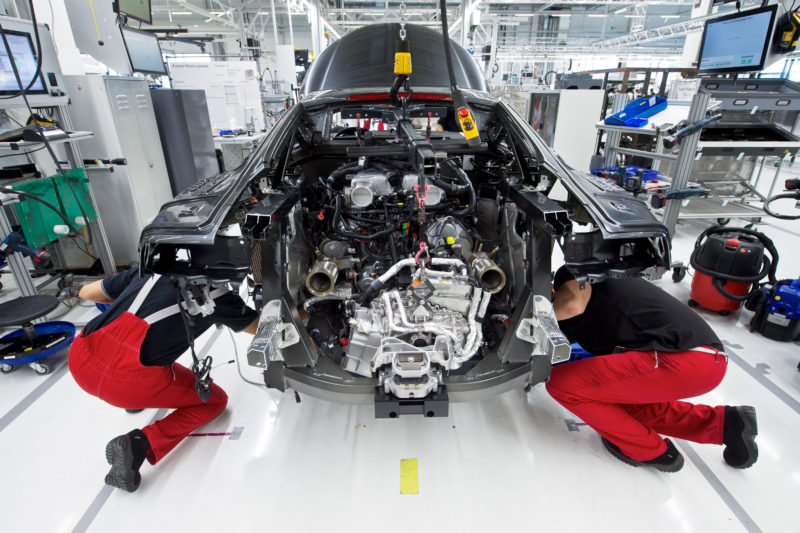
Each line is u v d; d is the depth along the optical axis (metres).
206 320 1.73
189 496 1.70
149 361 1.71
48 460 1.89
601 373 1.71
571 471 1.80
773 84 3.88
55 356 2.61
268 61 9.72
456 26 8.85
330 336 1.88
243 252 1.55
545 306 1.60
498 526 1.57
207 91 6.93
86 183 3.48
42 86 3.00
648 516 1.60
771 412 2.13
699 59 4.30
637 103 4.40
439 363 1.56
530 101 7.01
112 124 3.60
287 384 1.68
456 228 1.92
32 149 3.26
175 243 1.50
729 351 2.64
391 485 1.74
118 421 2.12
